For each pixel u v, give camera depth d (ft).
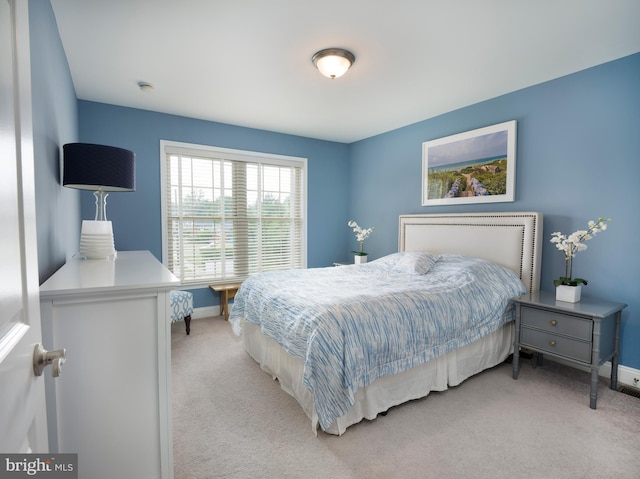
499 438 6.05
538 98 9.66
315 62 8.16
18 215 2.24
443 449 5.75
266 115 12.73
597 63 8.39
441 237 11.92
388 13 6.43
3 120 2.01
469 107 11.48
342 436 6.10
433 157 12.66
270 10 6.37
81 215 11.12
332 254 16.90
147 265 6.02
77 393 3.88
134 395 4.18
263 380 8.30
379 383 6.61
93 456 4.00
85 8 6.28
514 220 9.85
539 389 7.86
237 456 5.57
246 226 14.62
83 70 8.93
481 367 8.47
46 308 3.71
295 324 6.56
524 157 10.02
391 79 9.42
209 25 6.88
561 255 9.26
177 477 5.10
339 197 16.98
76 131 10.50
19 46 2.29
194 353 10.02
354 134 15.38
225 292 13.46
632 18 6.51
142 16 6.56
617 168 8.18
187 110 12.19
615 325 7.79
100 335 3.97
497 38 7.27
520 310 8.32
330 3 6.15
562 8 6.22
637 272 7.91
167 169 12.77
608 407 7.08
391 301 6.94
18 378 2.08
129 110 11.90
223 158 13.84
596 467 5.32
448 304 7.52
